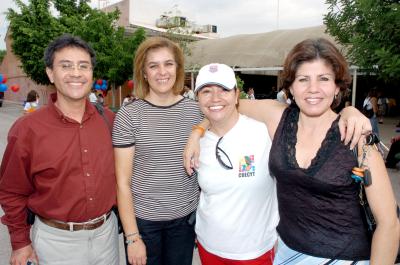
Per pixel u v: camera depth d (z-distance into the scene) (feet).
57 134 6.71
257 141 6.79
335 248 5.56
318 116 5.81
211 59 62.28
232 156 6.77
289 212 6.00
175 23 60.59
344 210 5.43
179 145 7.61
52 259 7.00
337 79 5.61
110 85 61.72
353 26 23.79
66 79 6.66
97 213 7.08
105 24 58.85
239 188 6.71
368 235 5.51
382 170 5.12
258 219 6.87
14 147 6.58
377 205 5.12
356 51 22.65
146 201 7.63
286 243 6.18
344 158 5.35
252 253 6.89
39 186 6.75
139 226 7.76
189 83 61.72
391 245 5.14
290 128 6.14
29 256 7.14
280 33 58.95
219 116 6.75
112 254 7.61
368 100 36.65
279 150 6.06
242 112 7.38
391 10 20.01
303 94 5.66
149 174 7.55
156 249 7.97
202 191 7.45
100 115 7.44
